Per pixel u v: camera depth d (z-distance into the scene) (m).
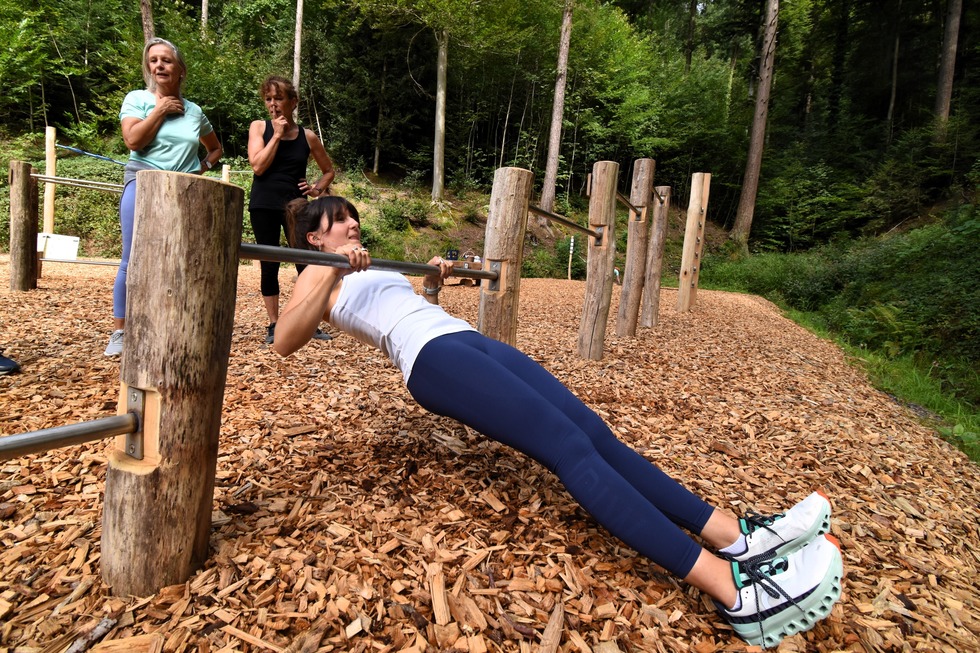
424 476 1.92
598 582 1.46
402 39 18.25
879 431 3.36
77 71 15.62
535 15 18.97
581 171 22.11
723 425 3.01
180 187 1.11
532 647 1.20
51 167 6.11
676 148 22.61
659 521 1.37
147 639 1.09
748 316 8.59
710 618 1.39
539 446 1.48
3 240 10.59
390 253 14.51
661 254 6.19
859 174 22.03
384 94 18.42
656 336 5.69
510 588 1.38
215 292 1.19
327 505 1.66
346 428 2.30
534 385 1.67
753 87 26.12
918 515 2.18
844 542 1.85
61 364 2.80
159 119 2.78
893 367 6.17
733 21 23.27
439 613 1.26
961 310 7.09
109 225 11.78
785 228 21.03
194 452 1.22
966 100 20.02
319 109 19.36
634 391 3.43
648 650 1.24
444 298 7.92
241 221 1.24
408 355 1.61
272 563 1.35
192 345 1.17
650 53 23.31
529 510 1.78
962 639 1.40
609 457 1.59
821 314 10.48
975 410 5.07
